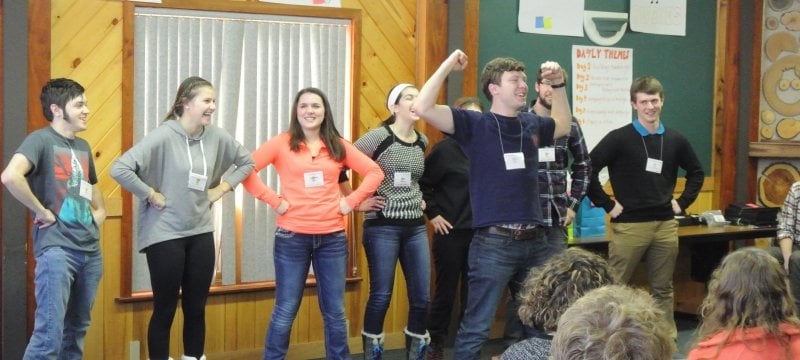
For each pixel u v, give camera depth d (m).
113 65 4.18
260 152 4.01
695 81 6.02
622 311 1.45
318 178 3.95
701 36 6.02
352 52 4.72
